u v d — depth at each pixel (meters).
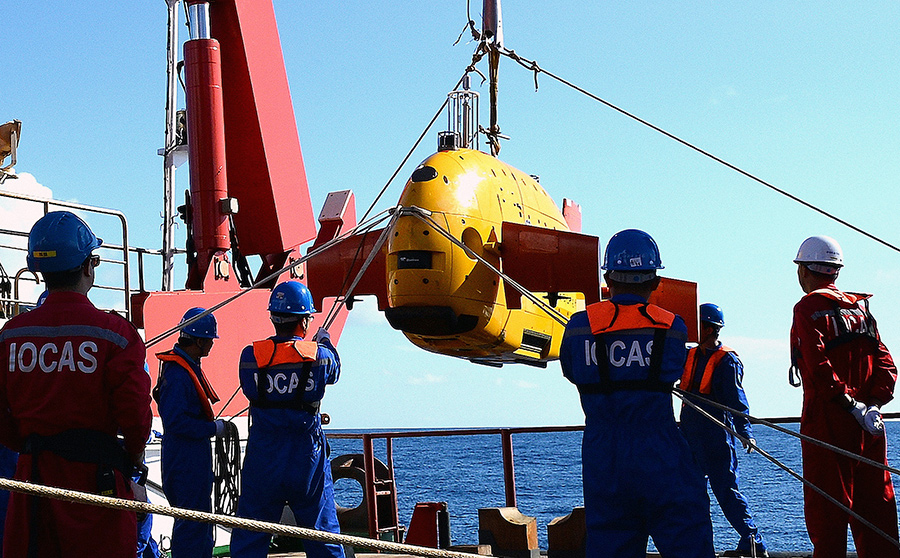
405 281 8.74
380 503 10.09
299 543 9.94
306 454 6.13
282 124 12.83
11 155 11.91
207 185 11.38
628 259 5.17
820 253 6.28
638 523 5.05
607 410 5.02
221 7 12.23
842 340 6.02
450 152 9.36
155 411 10.13
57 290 4.43
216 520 3.60
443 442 128.38
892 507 6.03
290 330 6.33
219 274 11.49
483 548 8.78
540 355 10.57
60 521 4.17
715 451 8.68
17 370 4.30
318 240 11.44
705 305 8.90
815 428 6.03
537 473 69.19
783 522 32.03
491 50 10.32
